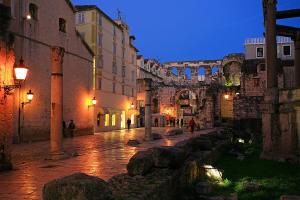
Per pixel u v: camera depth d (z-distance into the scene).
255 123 34.84
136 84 62.09
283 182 11.12
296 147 15.50
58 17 32.06
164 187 7.23
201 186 9.55
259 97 40.31
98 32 45.22
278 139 16.41
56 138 14.16
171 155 8.50
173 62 81.19
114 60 50.91
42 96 28.78
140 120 64.44
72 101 34.97
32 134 27.22
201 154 12.40
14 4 25.45
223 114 56.16
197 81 75.38
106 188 5.18
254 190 10.19
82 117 36.94
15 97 25.20
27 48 26.92
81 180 5.04
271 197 9.39
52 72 14.55
